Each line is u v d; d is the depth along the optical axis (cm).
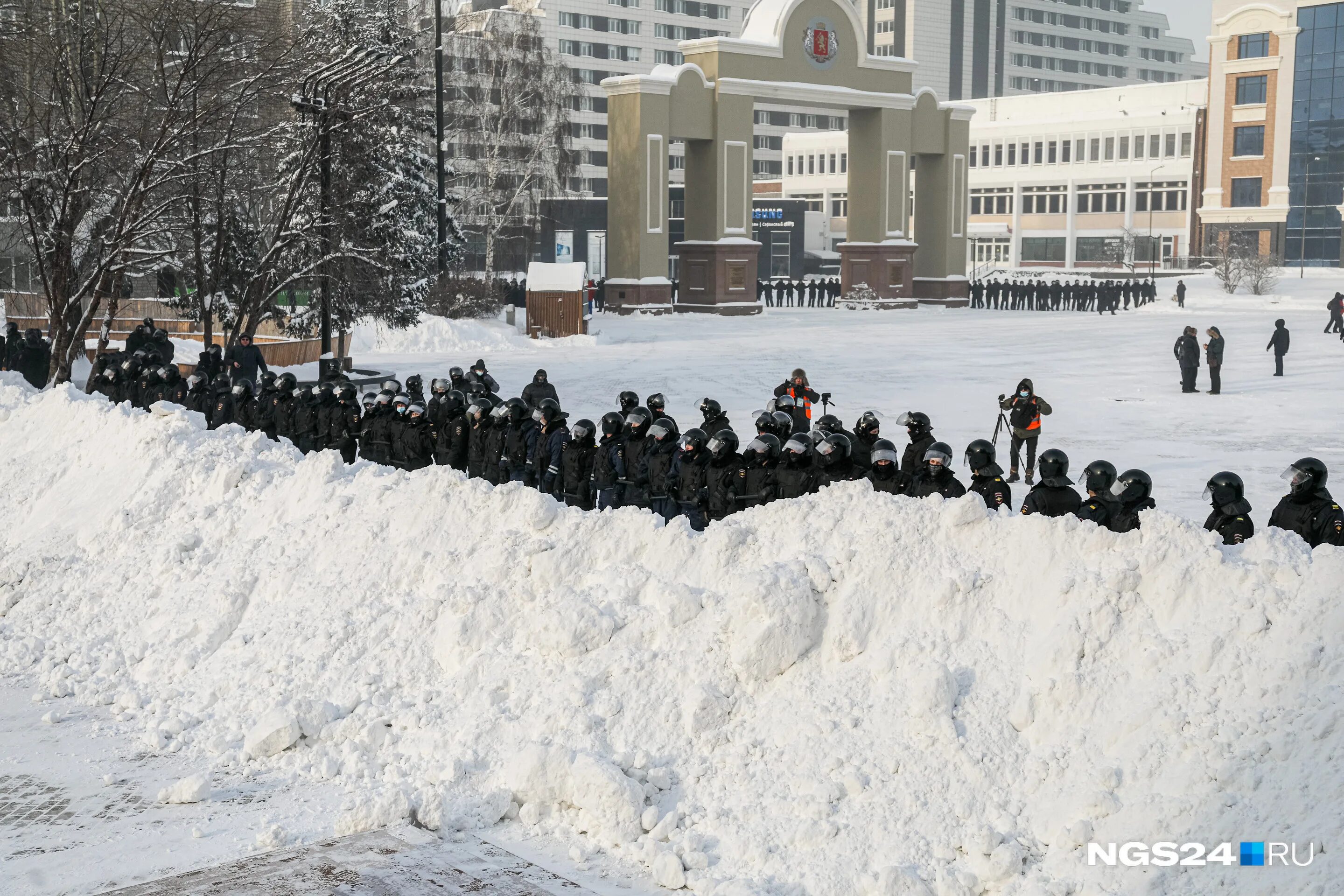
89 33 2417
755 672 711
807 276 10081
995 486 984
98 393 1565
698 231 6391
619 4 12375
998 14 14750
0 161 2378
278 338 3991
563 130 6353
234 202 2911
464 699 785
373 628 870
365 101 3378
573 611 775
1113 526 895
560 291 4500
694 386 3089
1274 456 1936
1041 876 562
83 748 809
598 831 648
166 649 941
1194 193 9788
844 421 2419
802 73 6475
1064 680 631
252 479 1151
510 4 11375
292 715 781
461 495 956
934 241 7188
